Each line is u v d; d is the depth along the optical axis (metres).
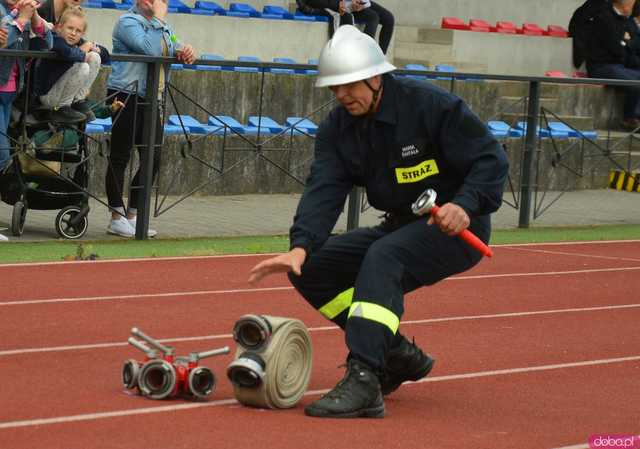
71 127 21.27
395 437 10.47
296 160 31.55
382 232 11.70
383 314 10.94
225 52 35.12
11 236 21.81
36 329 14.64
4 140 20.69
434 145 11.09
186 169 29.59
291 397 11.24
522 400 12.43
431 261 11.16
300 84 32.69
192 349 14.12
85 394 11.46
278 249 22.56
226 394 11.70
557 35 45.41
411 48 42.06
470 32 42.34
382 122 11.03
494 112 37.75
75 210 22.05
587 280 21.17
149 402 11.22
